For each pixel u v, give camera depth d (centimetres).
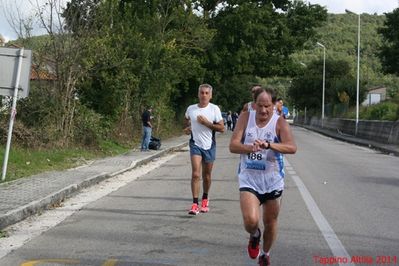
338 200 1018
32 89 1758
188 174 1445
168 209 931
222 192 1116
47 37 1764
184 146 2628
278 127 554
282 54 4084
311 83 7550
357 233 750
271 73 4056
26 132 1627
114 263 611
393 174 1459
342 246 681
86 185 1188
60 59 1766
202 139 877
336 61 7781
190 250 664
